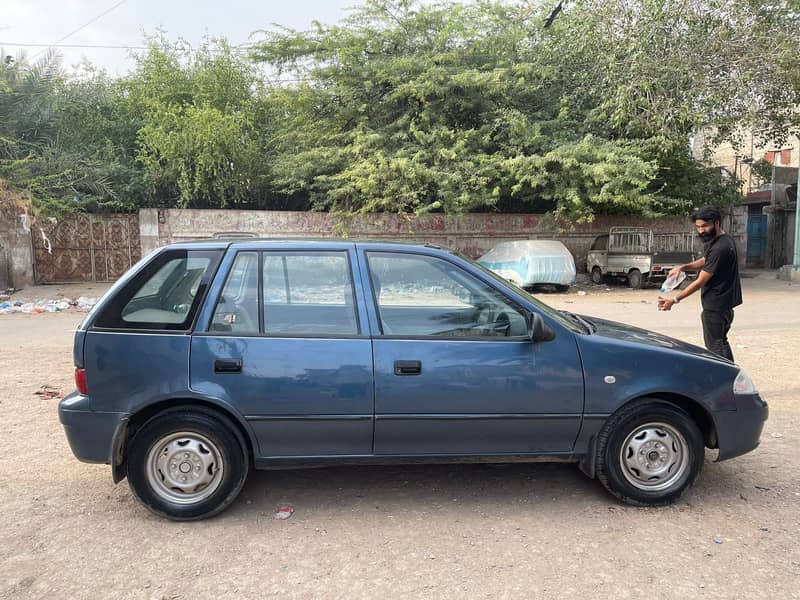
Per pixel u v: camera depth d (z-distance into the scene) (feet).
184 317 11.50
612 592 9.12
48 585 9.38
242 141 58.39
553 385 11.55
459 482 13.37
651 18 49.90
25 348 28.48
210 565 9.97
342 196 55.21
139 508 12.08
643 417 11.77
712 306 17.24
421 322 11.84
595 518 11.57
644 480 11.94
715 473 13.70
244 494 12.73
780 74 48.44
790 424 17.03
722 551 10.31
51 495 12.69
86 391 11.23
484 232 64.28
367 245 12.23
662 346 12.29
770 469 13.91
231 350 11.25
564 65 58.18
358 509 12.03
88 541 10.76
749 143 98.68
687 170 65.92
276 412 11.24
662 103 50.78
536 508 12.03
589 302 45.73
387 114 56.85
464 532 11.05
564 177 51.70
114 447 11.18
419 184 51.83
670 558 10.09
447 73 53.21
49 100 54.54
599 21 52.70
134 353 11.23
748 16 49.55
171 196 58.75
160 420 11.25
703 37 50.11
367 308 11.69
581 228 68.08
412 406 11.38
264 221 58.44
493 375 11.44
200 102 60.39
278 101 58.54
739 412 12.03
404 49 58.03
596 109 54.80
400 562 10.03
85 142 57.11
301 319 11.63
